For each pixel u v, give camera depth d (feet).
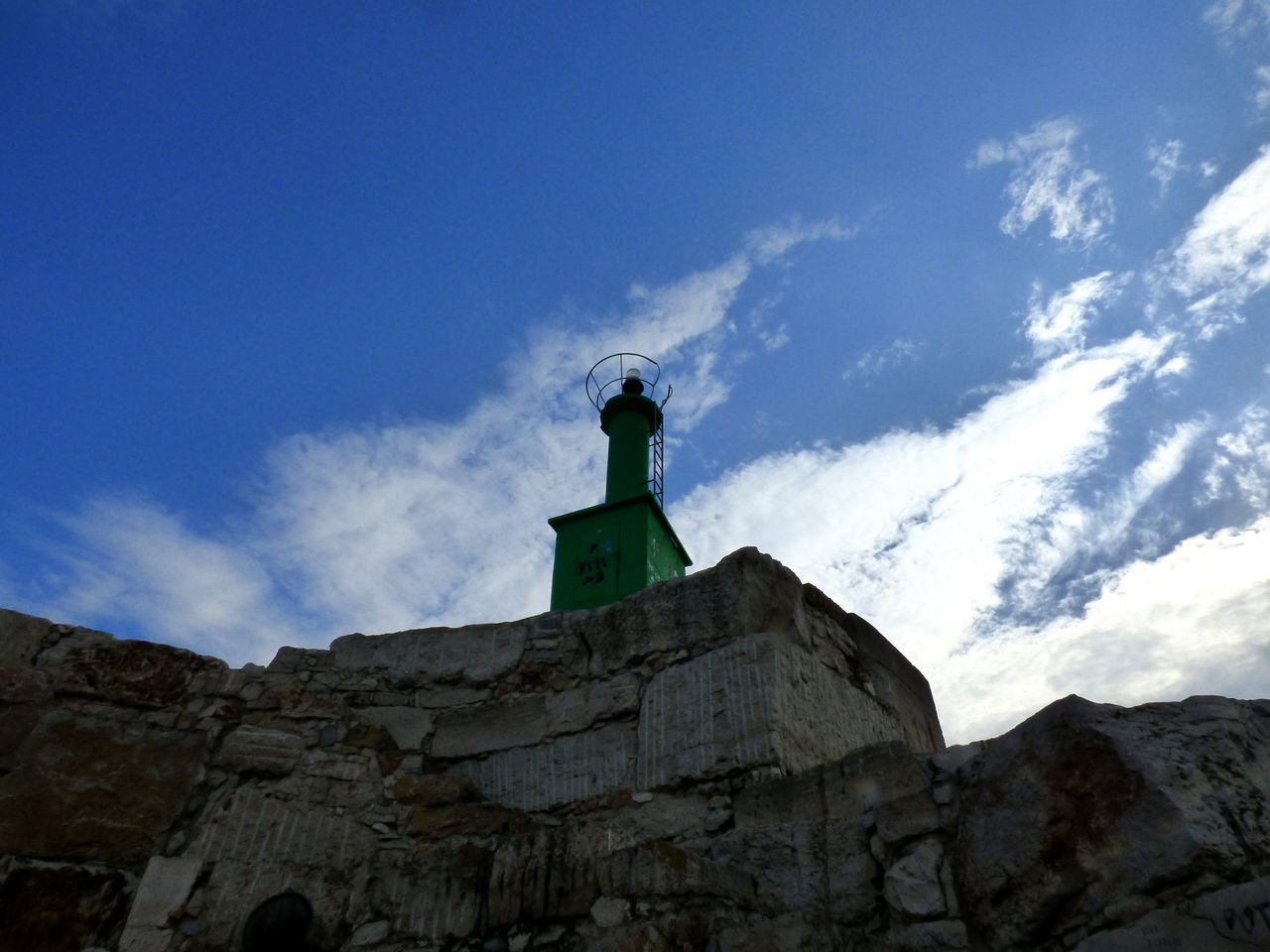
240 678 19.06
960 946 11.86
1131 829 10.81
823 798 14.66
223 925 15.42
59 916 14.98
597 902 13.17
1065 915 11.04
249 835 16.62
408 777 18.17
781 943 11.81
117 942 14.96
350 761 18.29
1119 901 10.58
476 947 13.84
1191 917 10.07
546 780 17.89
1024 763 12.36
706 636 18.45
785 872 14.08
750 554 19.35
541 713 18.95
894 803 13.65
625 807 16.72
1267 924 9.62
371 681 19.98
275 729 18.42
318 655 20.17
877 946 11.92
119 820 16.29
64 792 16.29
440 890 14.90
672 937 12.26
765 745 16.20
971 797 12.87
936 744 23.41
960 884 12.31
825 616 21.04
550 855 14.21
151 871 15.75
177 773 17.21
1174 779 10.89
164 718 17.89
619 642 19.39
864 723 20.11
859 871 13.46
